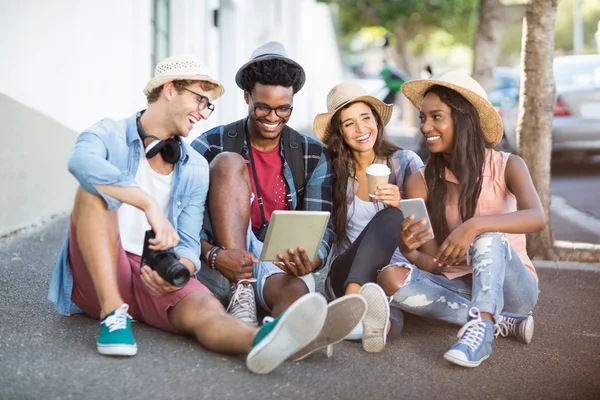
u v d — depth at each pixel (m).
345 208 4.27
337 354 3.57
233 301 3.78
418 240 3.67
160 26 9.88
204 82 3.55
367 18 24.41
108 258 3.38
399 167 4.31
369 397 3.09
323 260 4.02
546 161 6.11
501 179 3.92
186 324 3.44
